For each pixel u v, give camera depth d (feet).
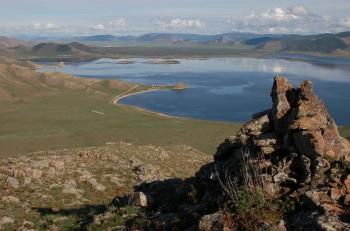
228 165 62.08
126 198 76.02
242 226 44.11
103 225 61.46
